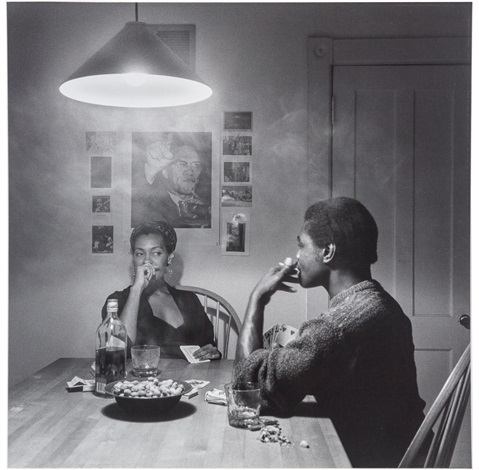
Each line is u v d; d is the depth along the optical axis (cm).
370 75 266
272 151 267
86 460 117
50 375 190
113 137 271
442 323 264
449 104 265
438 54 264
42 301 272
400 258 266
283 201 266
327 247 189
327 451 122
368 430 152
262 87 267
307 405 155
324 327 150
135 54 157
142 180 270
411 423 157
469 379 143
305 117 266
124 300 267
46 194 272
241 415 138
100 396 162
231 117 268
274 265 266
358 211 191
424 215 266
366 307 159
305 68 266
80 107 272
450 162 265
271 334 238
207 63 268
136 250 266
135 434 131
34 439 128
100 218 271
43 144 272
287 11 267
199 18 268
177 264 268
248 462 116
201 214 268
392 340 156
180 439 128
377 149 267
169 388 147
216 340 258
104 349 163
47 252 273
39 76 272
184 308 261
